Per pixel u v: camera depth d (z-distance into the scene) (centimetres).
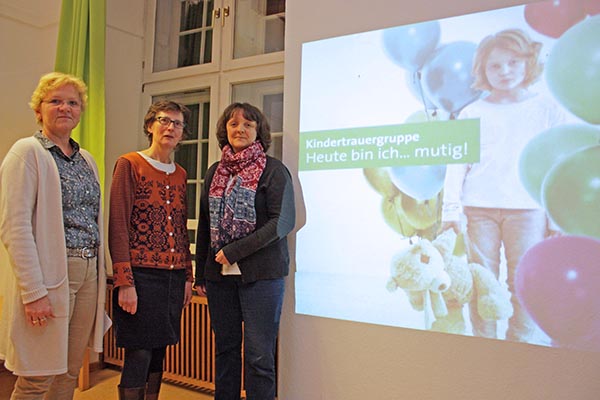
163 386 283
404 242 196
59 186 171
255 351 189
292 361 218
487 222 180
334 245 210
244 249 185
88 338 185
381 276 200
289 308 221
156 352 204
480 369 179
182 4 344
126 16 338
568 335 166
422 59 196
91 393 268
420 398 189
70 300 175
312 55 221
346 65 212
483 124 182
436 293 188
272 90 304
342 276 208
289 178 202
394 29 202
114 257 184
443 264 187
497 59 181
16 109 329
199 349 278
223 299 200
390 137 200
